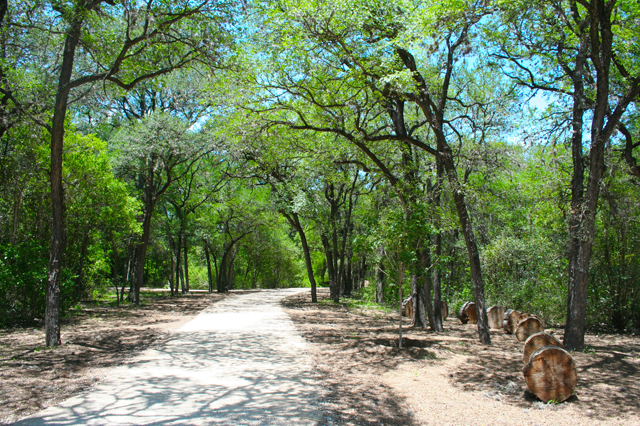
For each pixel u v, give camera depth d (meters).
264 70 11.27
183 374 6.87
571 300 9.30
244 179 25.16
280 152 14.52
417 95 11.13
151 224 27.88
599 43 8.93
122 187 18.50
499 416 5.11
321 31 10.03
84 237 18.08
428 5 10.52
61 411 4.96
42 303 12.99
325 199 25.75
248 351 8.95
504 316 12.52
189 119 21.89
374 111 14.62
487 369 7.42
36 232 14.97
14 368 7.10
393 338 10.50
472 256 10.73
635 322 13.51
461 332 12.58
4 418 4.71
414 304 13.55
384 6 10.05
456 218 12.72
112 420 4.66
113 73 9.98
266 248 43.53
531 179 15.15
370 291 27.84
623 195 11.88
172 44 11.42
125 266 24.36
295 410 5.14
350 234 26.42
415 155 15.63
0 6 8.67
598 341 10.76
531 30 10.63
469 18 9.46
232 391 5.92
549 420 4.98
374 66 10.17
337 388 6.21
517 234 19.31
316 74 10.84
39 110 11.93
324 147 14.91
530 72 12.40
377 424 4.77
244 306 21.03
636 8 9.52
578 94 10.11
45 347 8.99
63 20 9.91
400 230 9.41
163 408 5.11
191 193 30.42
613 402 5.61
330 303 24.28
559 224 14.36
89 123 23.28
